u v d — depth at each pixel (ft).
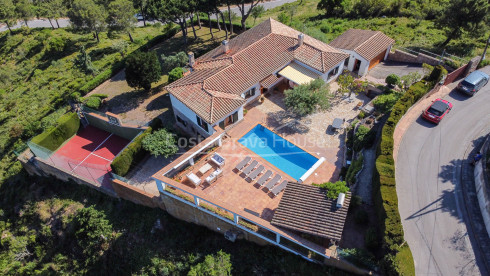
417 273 83.61
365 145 115.75
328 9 222.89
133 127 142.10
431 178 104.88
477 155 106.01
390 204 88.22
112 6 214.48
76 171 135.44
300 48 151.02
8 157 163.43
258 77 139.85
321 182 110.01
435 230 91.76
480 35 154.30
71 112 153.89
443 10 163.12
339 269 86.43
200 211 104.63
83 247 122.72
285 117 137.59
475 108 127.54
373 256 82.33
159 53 201.87
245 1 184.34
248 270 98.63
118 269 115.55
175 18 180.04
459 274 83.10
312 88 134.92
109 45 228.02
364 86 144.05
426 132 119.14
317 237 88.53
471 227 92.17
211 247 106.52
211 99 127.44
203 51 189.06
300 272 91.25
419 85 128.47
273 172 115.14
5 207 148.36
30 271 131.75
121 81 179.01
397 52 161.27
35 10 280.72
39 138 139.44
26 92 202.90
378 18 205.26
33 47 244.83
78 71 201.98
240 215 92.58
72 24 221.46
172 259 108.58
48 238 131.95
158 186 106.63
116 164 120.06
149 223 117.08
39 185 145.89
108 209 125.18
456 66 145.07
